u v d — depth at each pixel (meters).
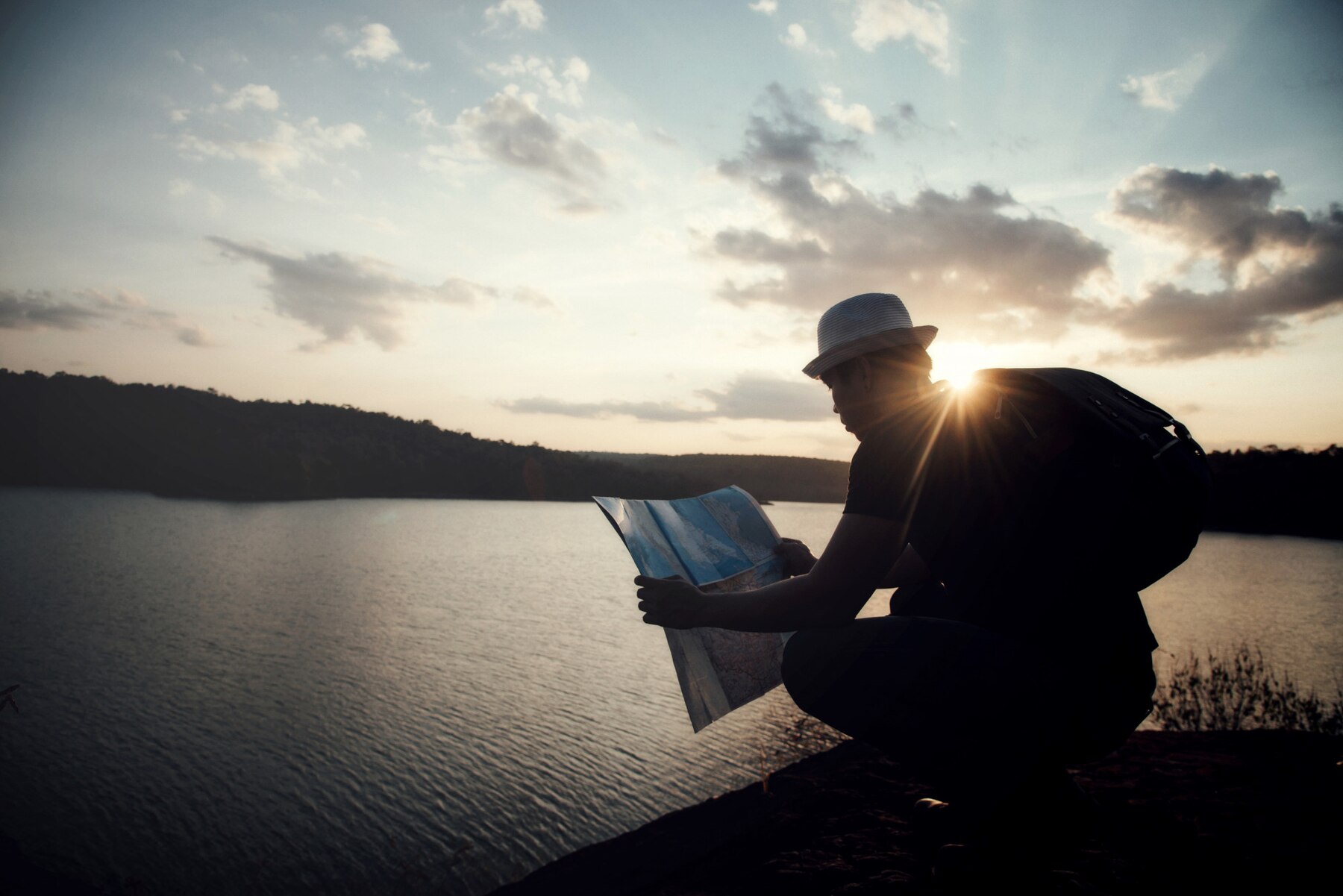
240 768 33.25
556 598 78.25
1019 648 1.21
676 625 1.36
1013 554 1.20
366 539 122.88
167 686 44.69
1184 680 6.50
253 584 78.81
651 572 1.42
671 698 44.66
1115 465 1.12
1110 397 1.20
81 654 50.69
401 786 31.55
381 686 45.97
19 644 52.22
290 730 38.12
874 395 1.36
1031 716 1.20
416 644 56.75
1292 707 5.80
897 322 1.39
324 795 30.67
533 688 46.22
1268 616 55.22
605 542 139.62
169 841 26.08
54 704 40.62
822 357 1.40
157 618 61.84
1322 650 38.44
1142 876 1.56
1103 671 1.18
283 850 25.59
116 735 36.84
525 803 29.69
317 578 83.88
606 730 38.44
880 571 1.26
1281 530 102.56
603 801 29.83
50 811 28.05
